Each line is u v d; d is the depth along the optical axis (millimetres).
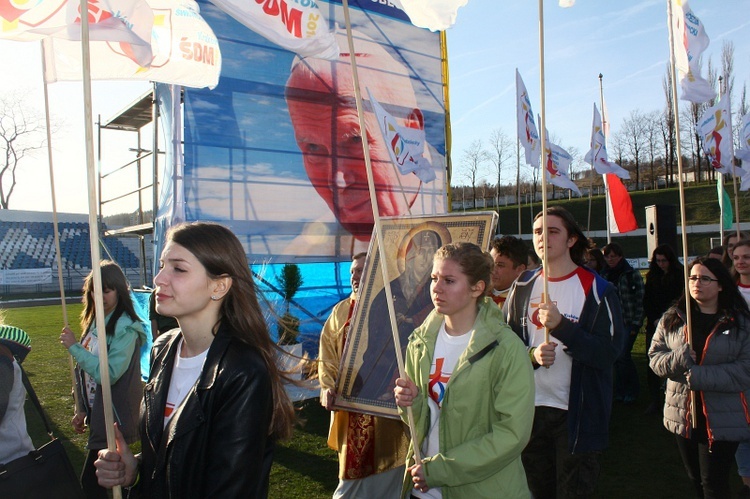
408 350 2811
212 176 6934
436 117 9172
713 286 3406
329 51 3426
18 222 36125
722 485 3348
